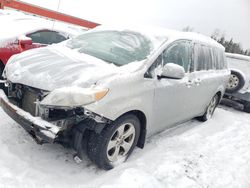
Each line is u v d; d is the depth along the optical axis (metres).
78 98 2.94
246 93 8.53
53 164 3.42
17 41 5.57
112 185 3.19
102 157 3.32
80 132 3.14
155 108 3.89
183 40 4.54
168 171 3.80
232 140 5.59
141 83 3.56
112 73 3.36
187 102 4.79
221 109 8.47
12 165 3.22
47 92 3.12
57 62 3.55
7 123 4.16
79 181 3.22
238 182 3.95
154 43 4.06
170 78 3.83
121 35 4.33
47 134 2.95
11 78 3.46
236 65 8.91
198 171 4.00
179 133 5.29
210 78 5.54
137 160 3.89
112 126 3.27
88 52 4.06
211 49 5.75
